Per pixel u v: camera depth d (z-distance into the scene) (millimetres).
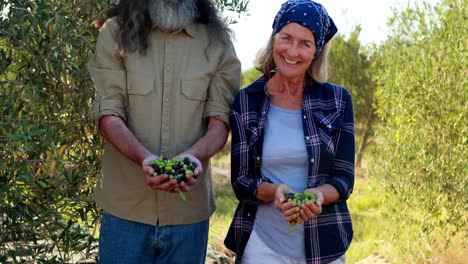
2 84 3037
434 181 6098
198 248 3189
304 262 2990
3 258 3199
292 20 2928
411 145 6324
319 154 2986
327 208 3020
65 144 3393
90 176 3457
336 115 3053
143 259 3086
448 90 6168
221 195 12133
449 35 6340
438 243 6180
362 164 14477
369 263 6352
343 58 14938
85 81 3393
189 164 2812
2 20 3029
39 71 3189
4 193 3035
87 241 3545
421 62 6414
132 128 3035
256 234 3021
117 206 3062
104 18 3203
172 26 2973
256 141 3020
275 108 3076
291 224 2844
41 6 2996
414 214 6324
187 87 3033
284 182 3010
